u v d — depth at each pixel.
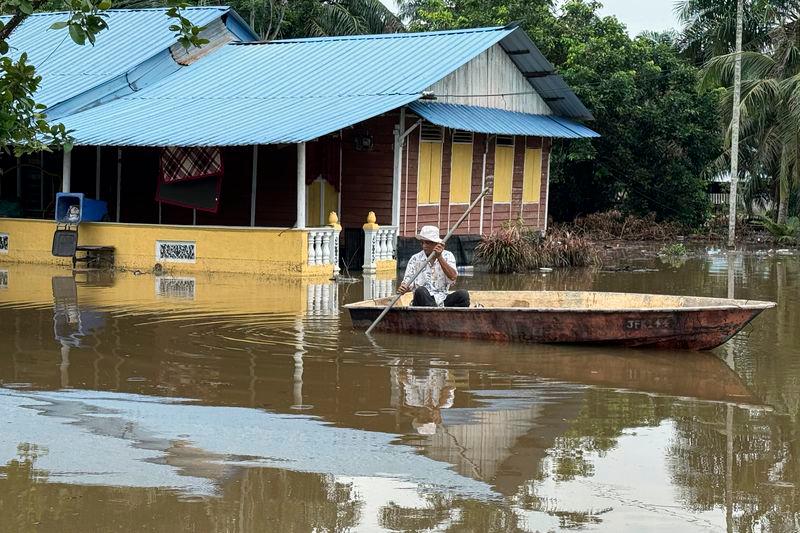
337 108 22.02
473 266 25.50
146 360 11.92
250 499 7.60
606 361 12.29
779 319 16.17
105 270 22.25
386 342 13.23
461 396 10.48
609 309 12.66
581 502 7.57
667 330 12.66
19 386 10.62
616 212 36.72
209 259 21.94
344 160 23.94
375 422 9.51
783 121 34.22
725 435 9.23
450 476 8.10
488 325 13.32
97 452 8.59
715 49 40.78
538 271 24.39
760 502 7.59
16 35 28.59
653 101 36.31
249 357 12.17
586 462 8.45
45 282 19.69
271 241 21.38
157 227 22.36
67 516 7.22
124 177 26.61
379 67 24.27
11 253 23.92
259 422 9.45
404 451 8.70
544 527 7.11
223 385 10.77
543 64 27.06
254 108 22.97
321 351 12.59
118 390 10.52
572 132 28.41
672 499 7.64
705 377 11.50
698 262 27.56
